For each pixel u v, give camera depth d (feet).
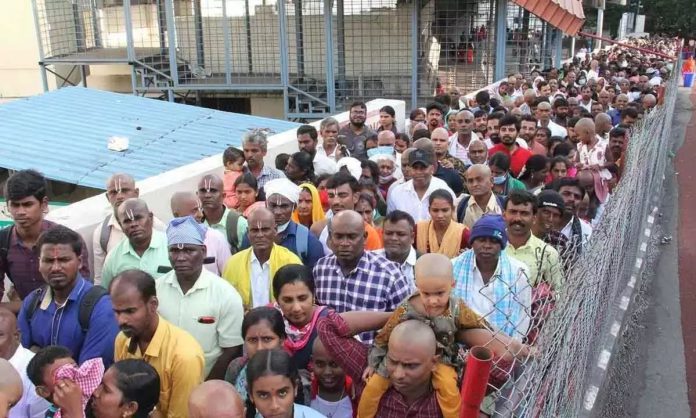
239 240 18.71
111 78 63.10
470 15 54.49
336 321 11.27
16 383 9.61
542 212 17.51
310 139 27.04
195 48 56.08
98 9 58.03
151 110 43.50
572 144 29.68
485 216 14.05
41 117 40.42
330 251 18.48
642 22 178.60
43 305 13.17
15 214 14.71
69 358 10.25
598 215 20.77
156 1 55.67
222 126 40.93
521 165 26.45
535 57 64.69
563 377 11.68
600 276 15.62
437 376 9.91
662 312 25.70
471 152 24.66
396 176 25.18
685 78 115.85
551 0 55.06
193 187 24.54
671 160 55.26
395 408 10.14
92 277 18.12
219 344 13.82
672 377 20.89
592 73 68.85
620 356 21.54
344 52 55.42
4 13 62.08
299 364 12.82
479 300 13.82
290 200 17.63
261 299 15.71
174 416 11.74
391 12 54.13
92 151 34.30
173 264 13.48
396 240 16.01
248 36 55.36
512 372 9.86
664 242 34.42
